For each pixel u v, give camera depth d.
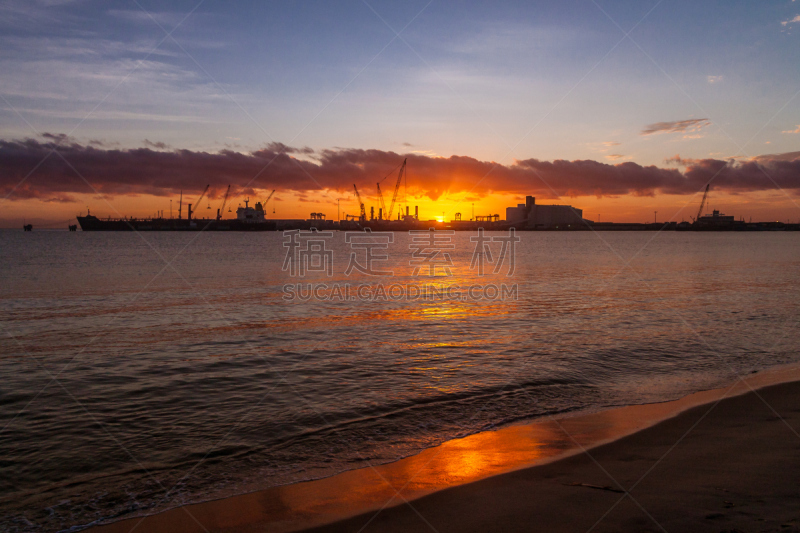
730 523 4.19
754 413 7.34
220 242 116.25
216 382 9.52
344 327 15.32
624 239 152.00
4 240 126.75
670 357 11.22
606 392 8.68
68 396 8.70
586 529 4.23
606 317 16.95
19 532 4.54
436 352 11.86
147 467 5.91
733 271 38.16
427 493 5.11
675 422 7.04
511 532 4.25
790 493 4.77
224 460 6.09
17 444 6.61
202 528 4.55
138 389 9.10
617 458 5.82
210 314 18.08
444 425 7.20
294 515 4.73
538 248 89.81
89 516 4.82
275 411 7.87
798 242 123.12
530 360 11.01
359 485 5.35
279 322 16.30
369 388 9.05
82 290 26.03
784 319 16.38
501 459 5.95
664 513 4.44
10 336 14.15
